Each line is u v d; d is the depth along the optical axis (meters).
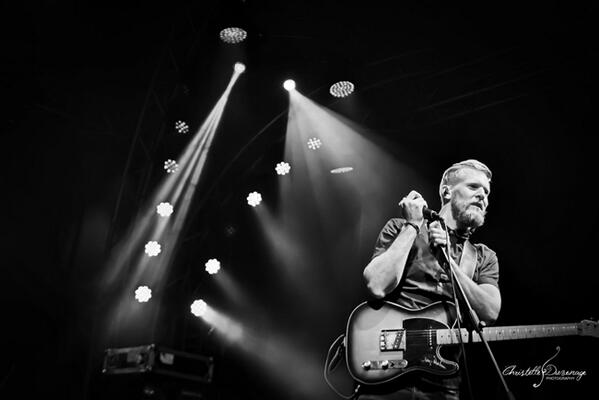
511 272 6.96
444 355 3.04
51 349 7.56
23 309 7.76
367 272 3.20
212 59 7.70
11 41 7.92
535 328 3.13
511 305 6.83
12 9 7.73
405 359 3.03
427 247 3.30
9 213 8.00
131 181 8.19
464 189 3.45
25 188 8.16
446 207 3.50
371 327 3.16
